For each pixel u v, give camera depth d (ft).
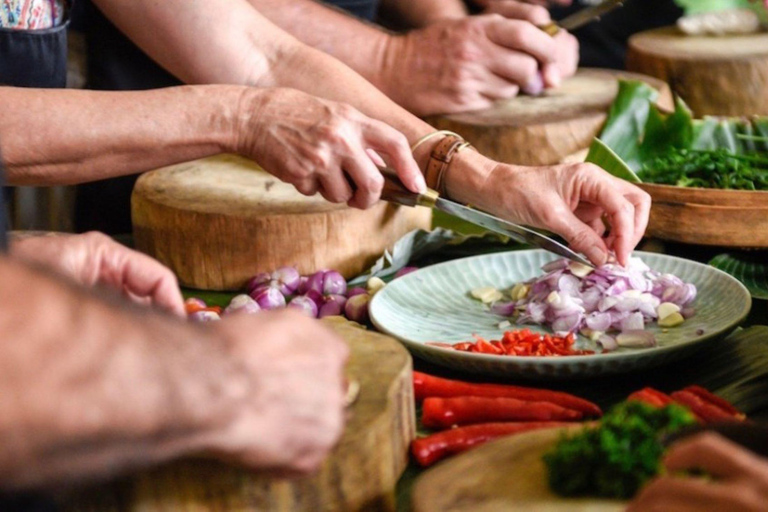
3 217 2.71
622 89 6.02
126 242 5.89
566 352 3.89
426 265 5.32
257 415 2.05
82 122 4.28
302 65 5.41
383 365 3.22
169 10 5.37
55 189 6.93
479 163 4.75
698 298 4.36
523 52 6.34
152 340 1.85
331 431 2.22
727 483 2.08
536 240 4.40
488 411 3.43
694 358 3.90
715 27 7.91
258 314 2.31
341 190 4.42
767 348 3.87
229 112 4.40
